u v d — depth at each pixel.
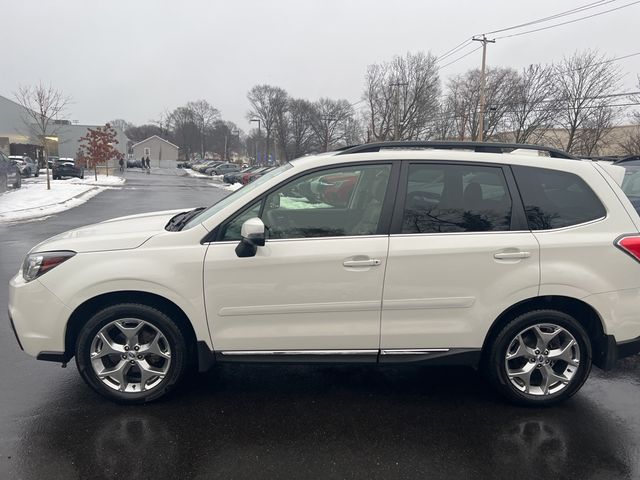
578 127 33.16
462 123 43.53
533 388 3.60
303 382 3.96
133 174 56.91
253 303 3.37
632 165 7.46
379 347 3.47
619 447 3.12
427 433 3.24
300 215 3.57
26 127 56.91
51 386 3.80
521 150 3.69
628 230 3.50
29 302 3.38
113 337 3.49
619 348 3.52
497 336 3.50
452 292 3.39
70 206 17.73
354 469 2.85
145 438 3.12
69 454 2.94
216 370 4.14
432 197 3.47
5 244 9.84
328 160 3.50
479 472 2.85
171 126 127.00
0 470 2.78
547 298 3.50
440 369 4.27
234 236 3.40
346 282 3.36
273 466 2.86
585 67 32.34
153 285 3.31
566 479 2.80
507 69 41.59
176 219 4.15
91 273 3.32
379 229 3.41
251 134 98.75
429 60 47.97
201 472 2.79
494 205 3.48
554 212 3.50
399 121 48.31
